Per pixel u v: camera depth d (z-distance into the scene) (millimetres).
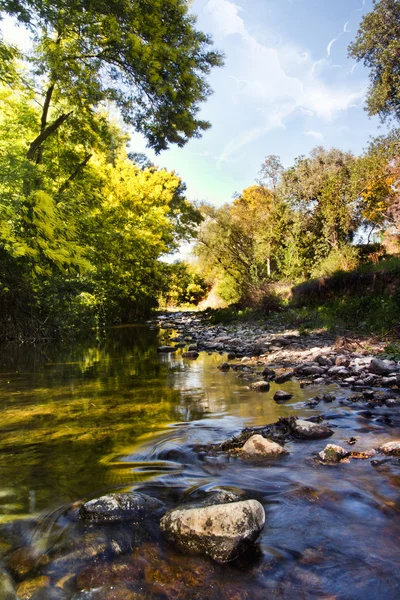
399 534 1727
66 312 11438
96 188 13758
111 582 1445
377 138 19094
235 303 21266
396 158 18094
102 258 13414
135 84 10875
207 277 37625
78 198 10680
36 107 12656
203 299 38625
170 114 10930
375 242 21625
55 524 1812
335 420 3482
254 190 30281
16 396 4453
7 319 10031
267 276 22125
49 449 2801
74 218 9609
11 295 9961
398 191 18578
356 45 16188
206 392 4691
